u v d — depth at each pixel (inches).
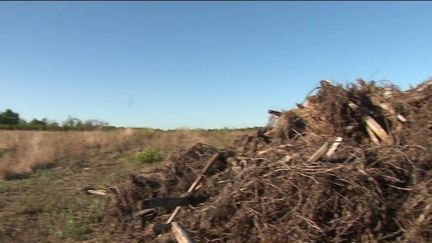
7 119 2117.4
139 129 987.3
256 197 259.1
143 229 310.8
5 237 307.6
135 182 347.6
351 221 231.5
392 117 318.3
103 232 315.0
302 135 331.6
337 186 241.3
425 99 315.3
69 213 353.4
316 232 230.8
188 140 808.3
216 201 286.0
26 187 459.8
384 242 229.0
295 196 246.7
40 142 789.2
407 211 233.8
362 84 350.3
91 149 738.2
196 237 267.4
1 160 599.8
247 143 366.0
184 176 352.5
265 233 241.8
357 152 269.0
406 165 259.9
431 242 215.9
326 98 332.5
